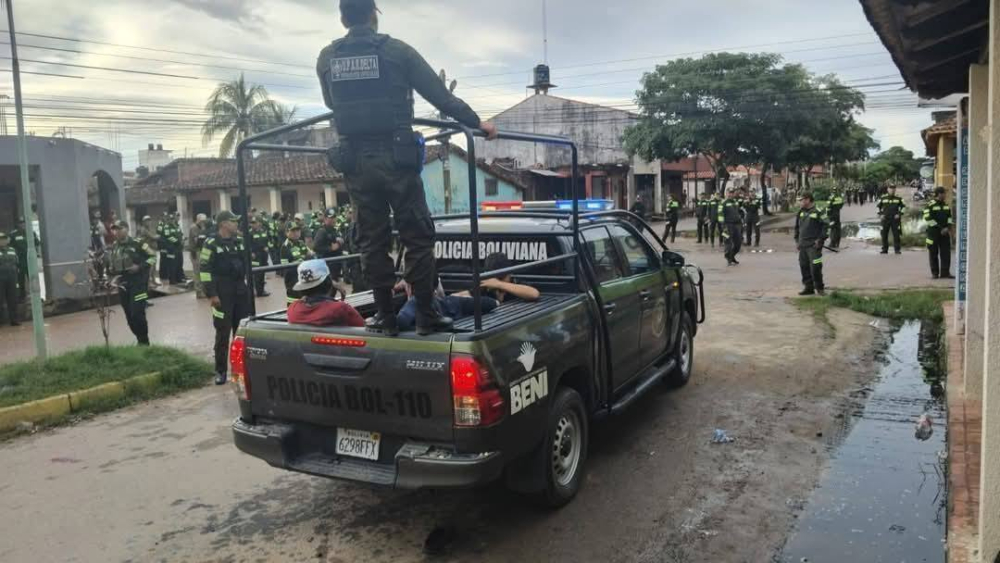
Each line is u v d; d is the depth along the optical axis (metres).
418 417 3.67
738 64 37.16
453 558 3.83
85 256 15.02
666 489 4.57
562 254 4.92
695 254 21.00
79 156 15.02
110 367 7.60
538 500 4.29
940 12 4.35
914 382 6.83
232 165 34.81
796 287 13.26
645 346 5.81
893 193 19.06
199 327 12.00
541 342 4.08
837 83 41.91
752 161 39.69
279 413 4.15
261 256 15.31
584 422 4.60
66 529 4.34
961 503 3.94
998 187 2.95
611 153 43.44
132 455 5.63
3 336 11.82
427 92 3.56
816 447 5.22
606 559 3.75
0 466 5.48
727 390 6.70
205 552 4.01
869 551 3.75
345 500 4.64
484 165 32.34
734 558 3.72
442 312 4.21
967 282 5.58
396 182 3.61
